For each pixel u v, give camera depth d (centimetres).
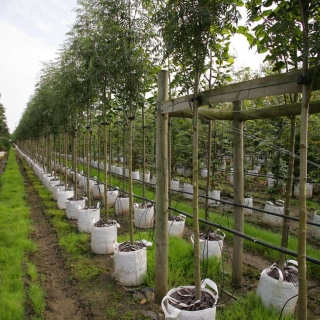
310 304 344
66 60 620
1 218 663
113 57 411
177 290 276
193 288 279
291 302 297
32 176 1596
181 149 1006
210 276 390
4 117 3659
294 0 184
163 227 322
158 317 306
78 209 618
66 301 350
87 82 540
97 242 484
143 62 395
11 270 404
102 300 346
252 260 470
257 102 685
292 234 595
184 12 211
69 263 452
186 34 219
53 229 633
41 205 862
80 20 509
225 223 612
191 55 232
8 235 546
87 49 475
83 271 422
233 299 339
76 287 379
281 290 297
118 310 323
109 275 410
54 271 430
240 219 370
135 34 388
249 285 378
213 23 214
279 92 201
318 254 460
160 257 324
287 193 313
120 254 376
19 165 2388
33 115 1284
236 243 372
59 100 716
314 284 395
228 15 199
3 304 320
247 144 920
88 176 641
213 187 888
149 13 359
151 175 1097
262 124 683
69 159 2230
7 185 1133
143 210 631
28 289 369
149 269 400
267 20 201
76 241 545
